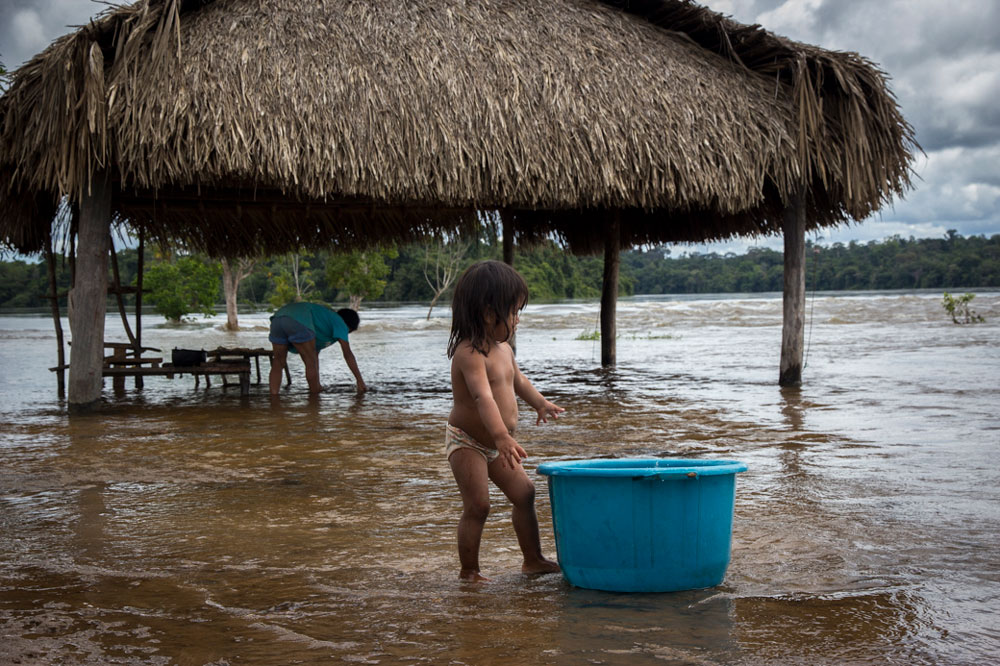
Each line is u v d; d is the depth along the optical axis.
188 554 3.51
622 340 19.33
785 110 9.72
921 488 4.43
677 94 9.34
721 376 11.08
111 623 2.66
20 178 8.86
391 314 38.16
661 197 9.27
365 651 2.37
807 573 3.04
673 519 2.79
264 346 19.70
